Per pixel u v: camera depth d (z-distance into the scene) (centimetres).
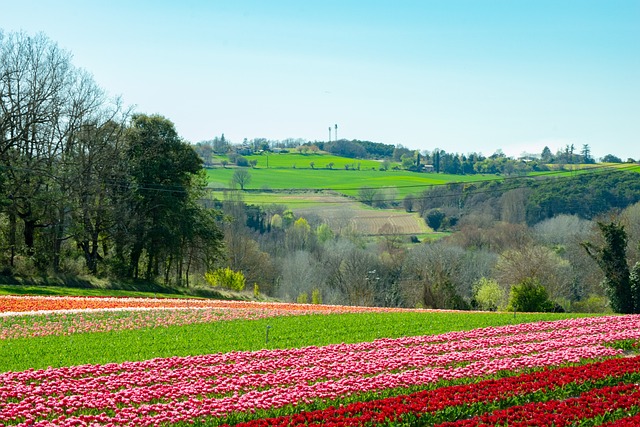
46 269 6594
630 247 8250
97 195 7506
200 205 8544
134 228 7556
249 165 17900
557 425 1967
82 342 3409
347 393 2362
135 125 8081
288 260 10825
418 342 3525
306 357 3041
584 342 3303
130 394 2314
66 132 7019
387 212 14375
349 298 9700
